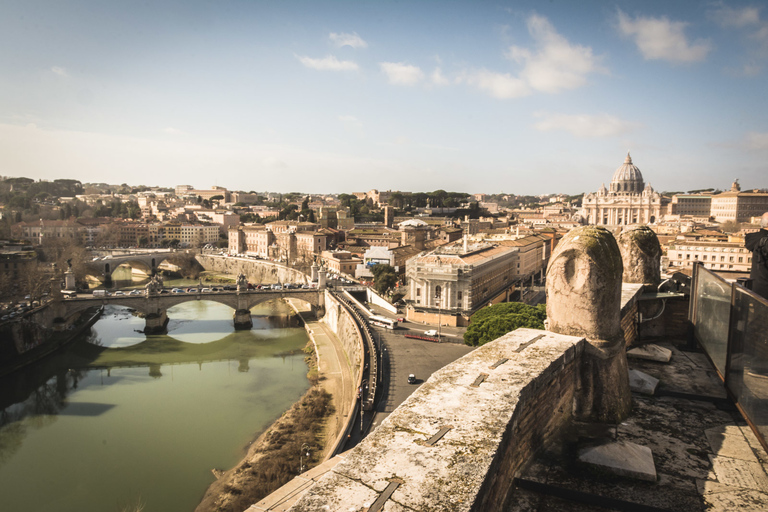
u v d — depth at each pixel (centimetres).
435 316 13625
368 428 7444
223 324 16762
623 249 2822
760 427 1420
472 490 951
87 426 8925
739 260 14838
